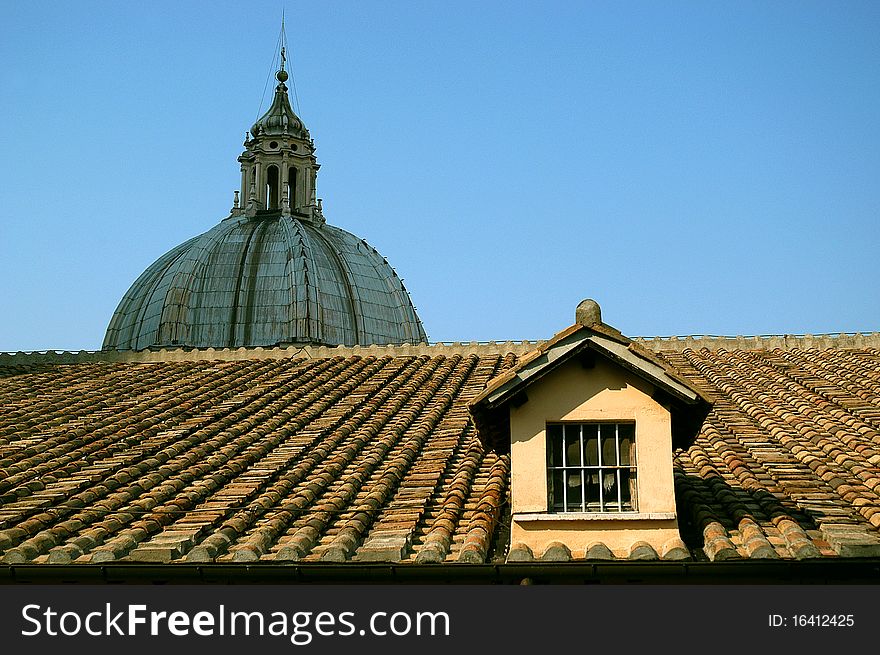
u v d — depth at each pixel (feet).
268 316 187.42
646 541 43.14
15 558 43.98
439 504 48.85
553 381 44.62
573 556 42.63
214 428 60.95
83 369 79.25
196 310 188.96
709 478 50.65
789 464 52.65
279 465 54.70
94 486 51.70
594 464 44.39
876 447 52.85
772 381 68.39
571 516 43.39
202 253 195.31
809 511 45.98
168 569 43.11
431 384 70.95
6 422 63.31
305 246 195.83
